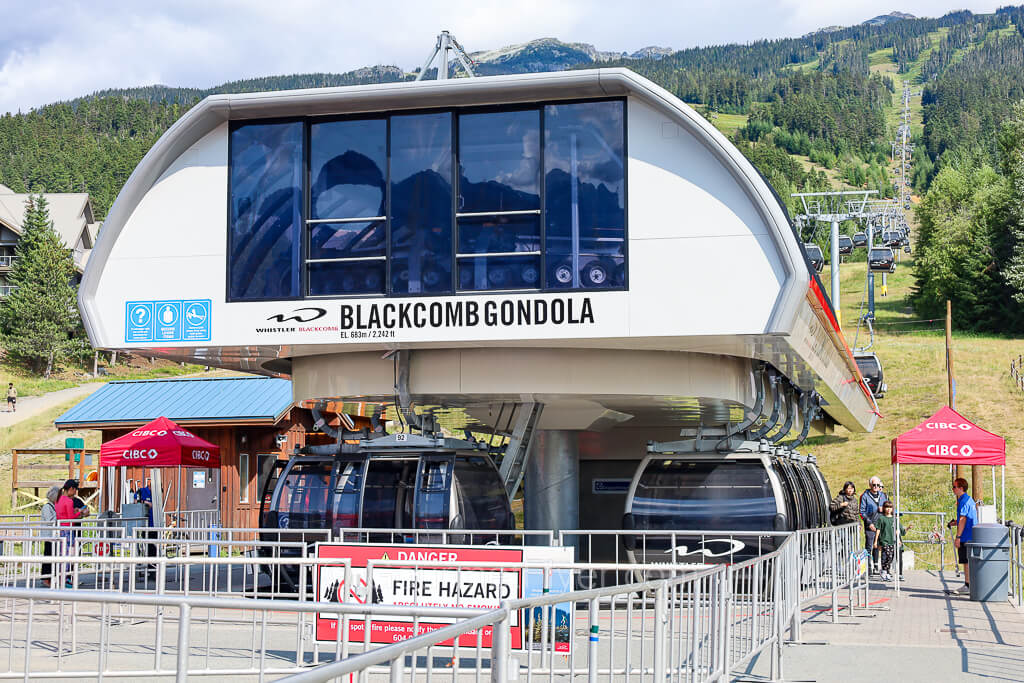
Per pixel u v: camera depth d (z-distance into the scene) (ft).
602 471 78.54
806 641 42.39
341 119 48.96
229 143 49.24
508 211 47.34
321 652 37.29
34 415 222.89
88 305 49.01
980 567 59.11
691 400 53.42
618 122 46.62
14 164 613.93
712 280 44.96
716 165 45.50
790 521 56.44
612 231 46.14
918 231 399.65
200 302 48.73
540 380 49.93
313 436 95.09
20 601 50.93
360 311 47.65
